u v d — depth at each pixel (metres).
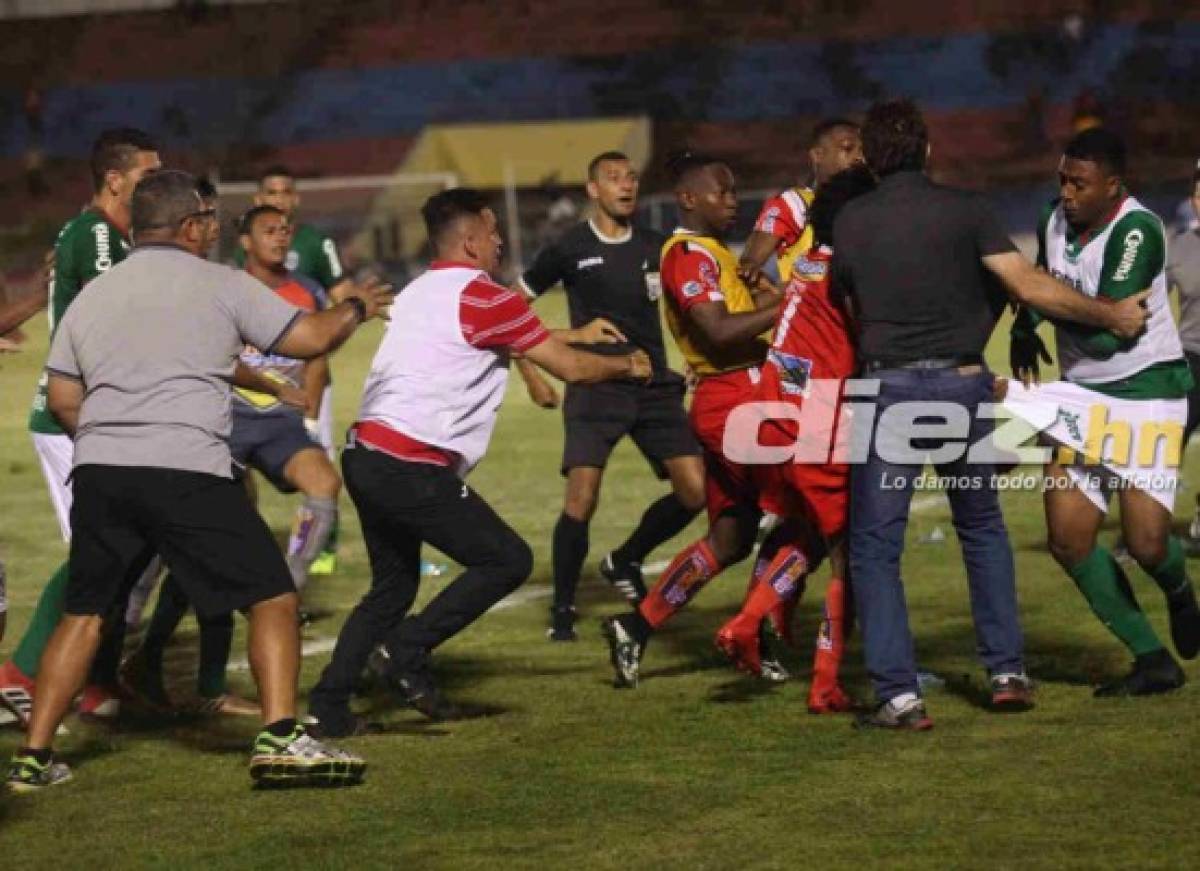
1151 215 10.77
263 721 9.94
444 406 11.02
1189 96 64.25
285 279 15.49
